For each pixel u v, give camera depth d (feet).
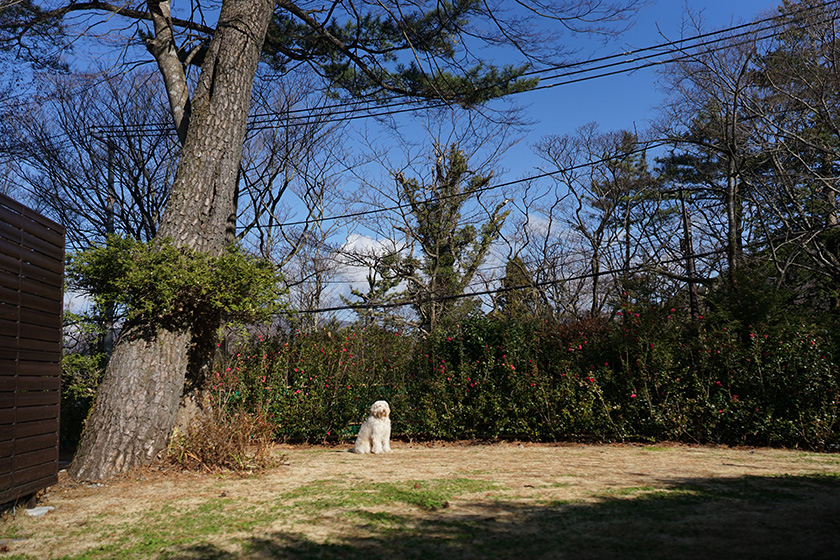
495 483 20.95
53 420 18.97
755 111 56.49
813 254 58.03
